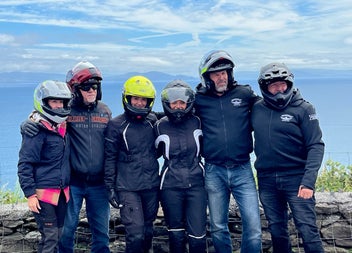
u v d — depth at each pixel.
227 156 3.44
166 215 3.41
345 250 3.97
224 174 3.48
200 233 3.36
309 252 3.20
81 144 3.47
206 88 3.54
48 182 3.30
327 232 3.98
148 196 3.41
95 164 3.47
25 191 3.21
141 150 3.39
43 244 3.28
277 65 3.28
